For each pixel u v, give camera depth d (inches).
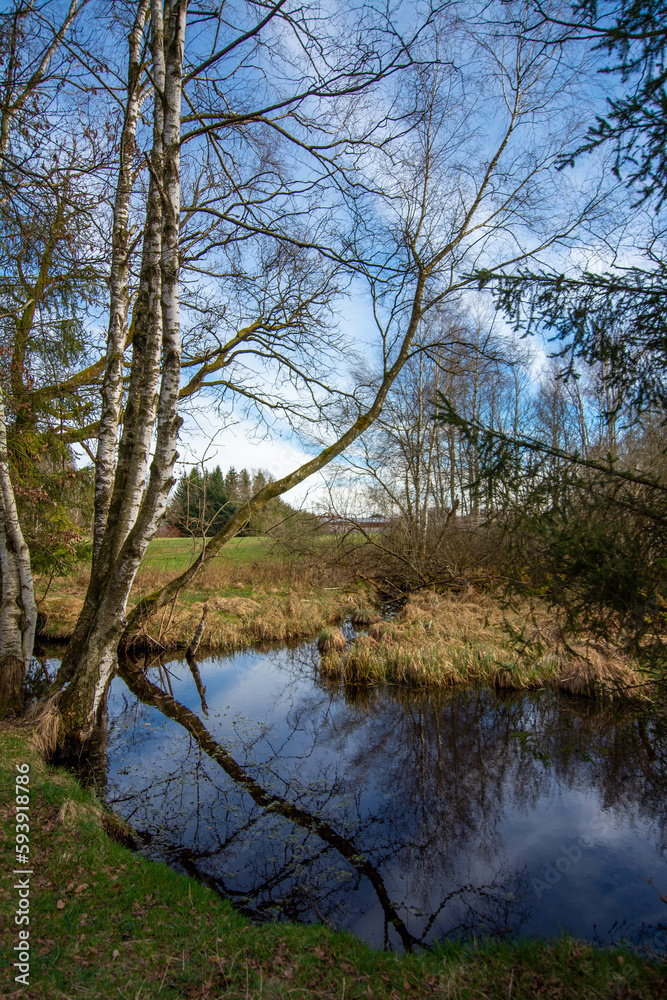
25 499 350.3
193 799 238.5
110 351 293.6
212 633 531.8
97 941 126.6
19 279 269.4
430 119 375.6
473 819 228.8
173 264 234.2
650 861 195.8
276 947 137.2
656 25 114.3
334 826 222.7
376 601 729.6
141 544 246.2
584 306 133.6
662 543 118.7
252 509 396.2
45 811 184.2
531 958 131.0
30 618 284.2
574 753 262.1
